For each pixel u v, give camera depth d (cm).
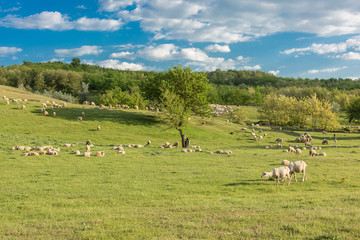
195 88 6456
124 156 3109
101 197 1478
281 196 1395
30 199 1458
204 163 2723
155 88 6794
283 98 10519
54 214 1166
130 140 5131
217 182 1833
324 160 2769
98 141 4841
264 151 3969
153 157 3088
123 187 1714
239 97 18712
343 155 3325
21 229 974
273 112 10275
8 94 8381
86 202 1380
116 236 858
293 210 1066
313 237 760
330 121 9031
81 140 4781
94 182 1877
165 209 1189
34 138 4272
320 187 1617
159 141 5269
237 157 3164
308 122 10444
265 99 10706
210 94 16988
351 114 11119
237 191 1568
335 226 836
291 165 1794
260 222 931
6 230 970
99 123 5922
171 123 4784
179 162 2773
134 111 7650
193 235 834
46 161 2684
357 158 2980
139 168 2427
